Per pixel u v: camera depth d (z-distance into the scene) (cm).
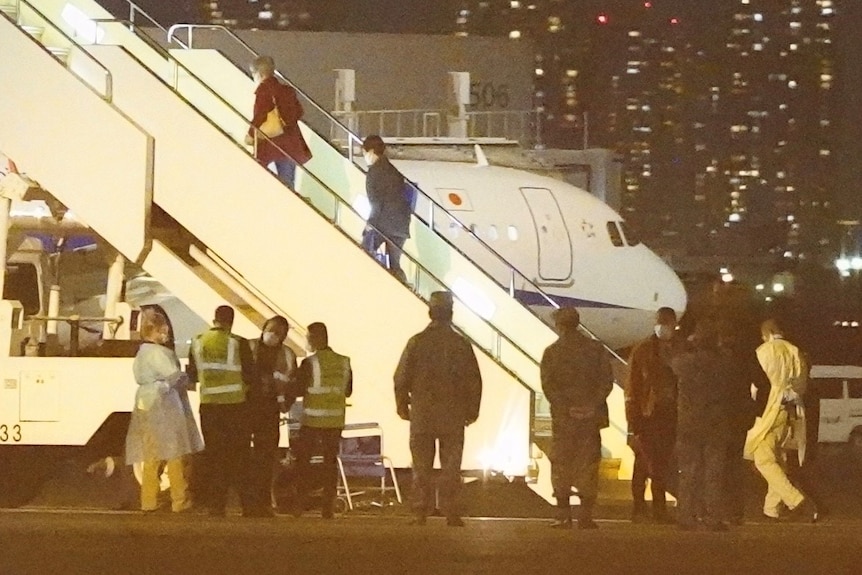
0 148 5072
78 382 5194
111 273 5850
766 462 5375
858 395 13050
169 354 4853
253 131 5725
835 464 9919
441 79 15012
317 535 4297
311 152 6128
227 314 4800
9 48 5069
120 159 5044
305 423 4831
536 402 5597
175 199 5141
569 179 12706
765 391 4991
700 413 4772
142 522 4566
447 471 4659
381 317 5131
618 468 5866
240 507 5453
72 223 5831
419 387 4631
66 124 5056
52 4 6019
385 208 5491
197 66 6166
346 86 11288
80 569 3522
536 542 4278
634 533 4634
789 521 5516
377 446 5316
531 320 5756
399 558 3822
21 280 6353
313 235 5134
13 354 5275
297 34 14588
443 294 4678
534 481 5247
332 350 4878
